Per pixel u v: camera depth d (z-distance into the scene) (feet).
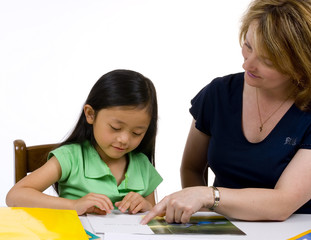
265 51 3.58
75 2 11.03
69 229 2.93
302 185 3.72
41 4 10.91
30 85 11.02
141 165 4.79
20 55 10.92
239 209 3.54
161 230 3.33
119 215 3.74
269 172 4.22
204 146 4.96
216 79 4.79
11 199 3.86
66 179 4.45
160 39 11.68
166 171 11.45
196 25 11.75
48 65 11.05
